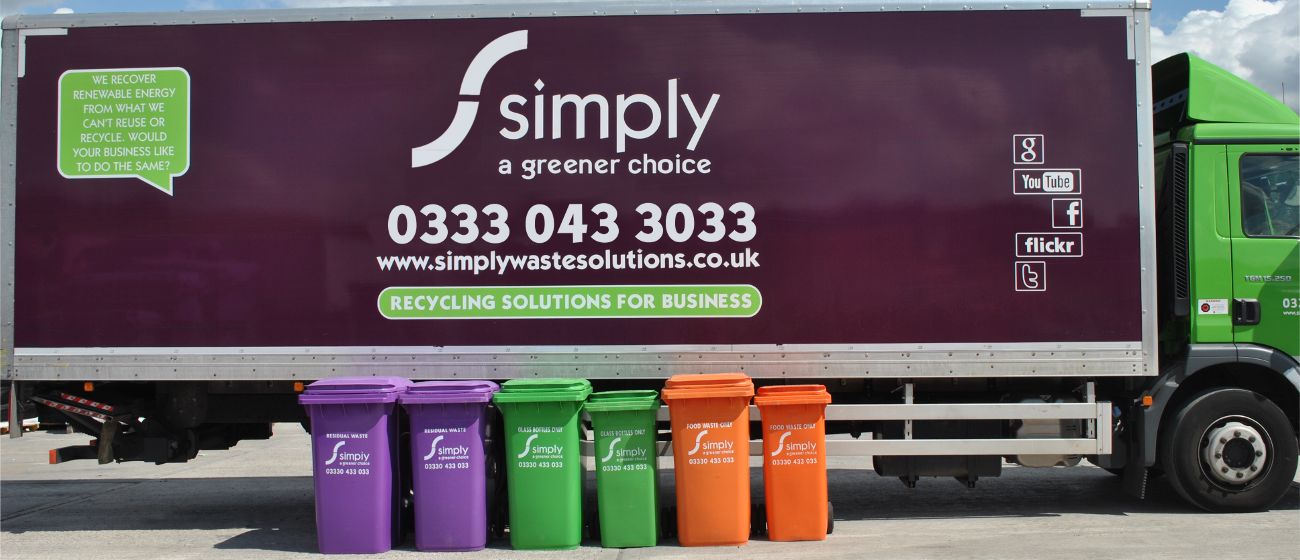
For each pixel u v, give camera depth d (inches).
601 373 223.3
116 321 225.1
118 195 226.1
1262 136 234.4
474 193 224.2
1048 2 223.5
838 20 224.1
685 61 224.2
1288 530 220.4
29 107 227.8
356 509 207.9
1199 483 232.8
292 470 356.5
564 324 223.6
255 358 224.2
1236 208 233.8
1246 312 231.3
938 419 227.3
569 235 223.6
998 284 221.8
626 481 209.0
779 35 223.9
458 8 225.5
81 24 227.8
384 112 225.1
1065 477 310.0
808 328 221.9
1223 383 242.7
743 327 222.7
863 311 221.9
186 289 224.7
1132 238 221.9
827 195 222.4
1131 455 234.1
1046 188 222.4
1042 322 221.8
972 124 222.7
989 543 213.3
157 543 229.1
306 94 225.6
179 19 226.7
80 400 235.3
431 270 224.4
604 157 223.8
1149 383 233.0
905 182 222.4
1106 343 221.6
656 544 211.8
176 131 226.1
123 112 226.4
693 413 208.7
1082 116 222.8
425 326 223.9
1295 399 239.6
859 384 240.7
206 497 298.8
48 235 226.2
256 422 248.1
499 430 227.5
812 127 223.0
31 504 287.3
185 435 244.2
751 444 221.1
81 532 243.9
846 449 227.3
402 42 225.8
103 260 225.6
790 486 213.0
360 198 224.7
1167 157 240.2
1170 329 239.3
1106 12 223.6
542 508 208.5
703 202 223.0
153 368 224.5
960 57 223.5
